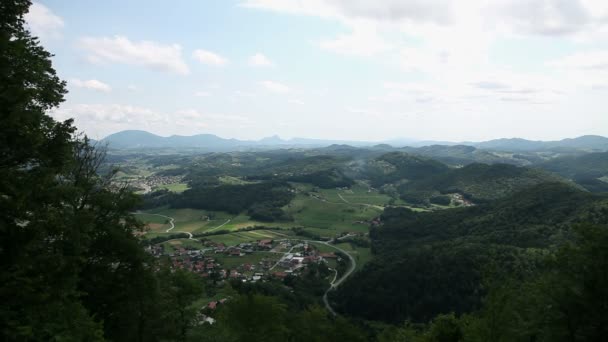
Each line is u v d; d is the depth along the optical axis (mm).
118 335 28578
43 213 19109
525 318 30359
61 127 21406
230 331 35469
